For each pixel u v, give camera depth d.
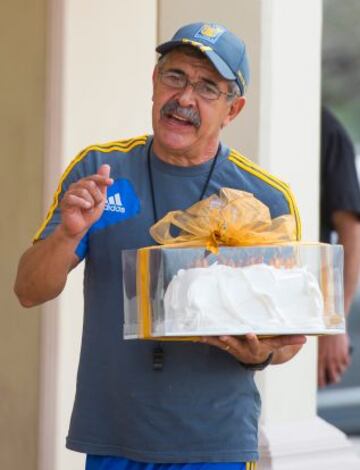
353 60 30.33
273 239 8.05
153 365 8.33
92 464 8.62
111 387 8.44
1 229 13.04
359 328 21.00
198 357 8.38
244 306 7.73
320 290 7.94
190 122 8.24
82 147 11.93
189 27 8.45
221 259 7.86
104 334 8.47
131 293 8.03
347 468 12.24
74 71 11.84
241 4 11.48
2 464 13.06
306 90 11.94
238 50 8.38
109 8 11.96
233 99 8.49
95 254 8.50
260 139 11.59
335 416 20.45
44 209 12.03
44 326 12.10
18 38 12.57
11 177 12.80
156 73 8.39
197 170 8.55
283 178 11.88
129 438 8.40
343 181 14.16
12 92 12.74
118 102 12.06
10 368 12.89
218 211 7.95
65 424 12.06
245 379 8.51
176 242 8.13
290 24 11.78
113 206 8.48
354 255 14.23
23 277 8.26
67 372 12.03
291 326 7.76
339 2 30.14
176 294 7.73
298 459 12.01
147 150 8.63
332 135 14.27
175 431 8.35
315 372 12.29
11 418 12.89
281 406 12.10
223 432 8.40
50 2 11.88
